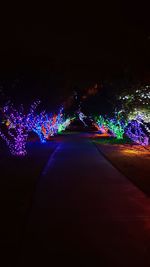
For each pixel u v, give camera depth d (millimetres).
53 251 4934
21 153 17500
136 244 5176
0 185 9555
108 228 5910
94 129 56625
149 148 20641
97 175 11391
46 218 6508
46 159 15461
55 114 32688
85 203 7660
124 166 13203
